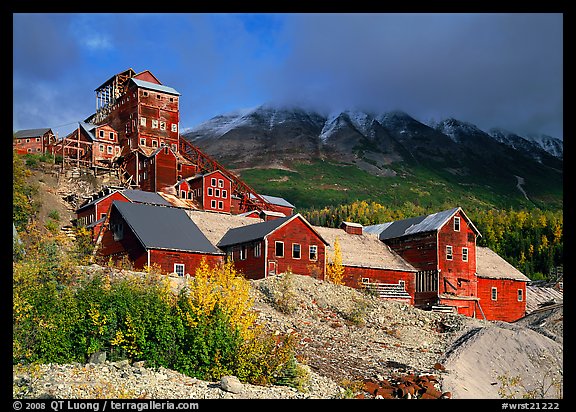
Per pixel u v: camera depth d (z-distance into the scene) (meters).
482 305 64.50
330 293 42.09
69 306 23.53
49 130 107.75
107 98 109.75
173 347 23.66
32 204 71.56
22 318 22.28
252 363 24.12
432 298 60.50
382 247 64.31
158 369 22.88
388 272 60.16
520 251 133.88
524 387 31.41
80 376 21.05
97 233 60.50
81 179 92.31
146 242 47.12
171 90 101.00
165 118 99.75
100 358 22.81
